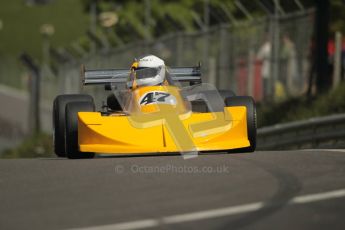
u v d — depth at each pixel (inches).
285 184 979.9
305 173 1066.7
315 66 2600.9
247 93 3078.2
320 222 770.8
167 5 6850.4
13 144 6781.5
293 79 2800.2
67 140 1451.8
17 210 893.2
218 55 3280.0
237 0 3388.3
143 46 4106.8
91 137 1398.9
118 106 1692.9
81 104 1475.1
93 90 4859.7
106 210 869.8
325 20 2568.9
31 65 5521.7
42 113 7372.1
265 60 2950.3
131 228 775.7
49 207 902.4
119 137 1380.4
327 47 2583.7
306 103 2613.2
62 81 6048.2
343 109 2421.3
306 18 2689.5
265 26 2928.2
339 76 2610.7
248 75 3058.6
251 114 1456.7
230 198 902.4
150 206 879.7
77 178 1101.1
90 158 1475.1
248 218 796.6
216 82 3302.2
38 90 5506.9
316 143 2097.7
